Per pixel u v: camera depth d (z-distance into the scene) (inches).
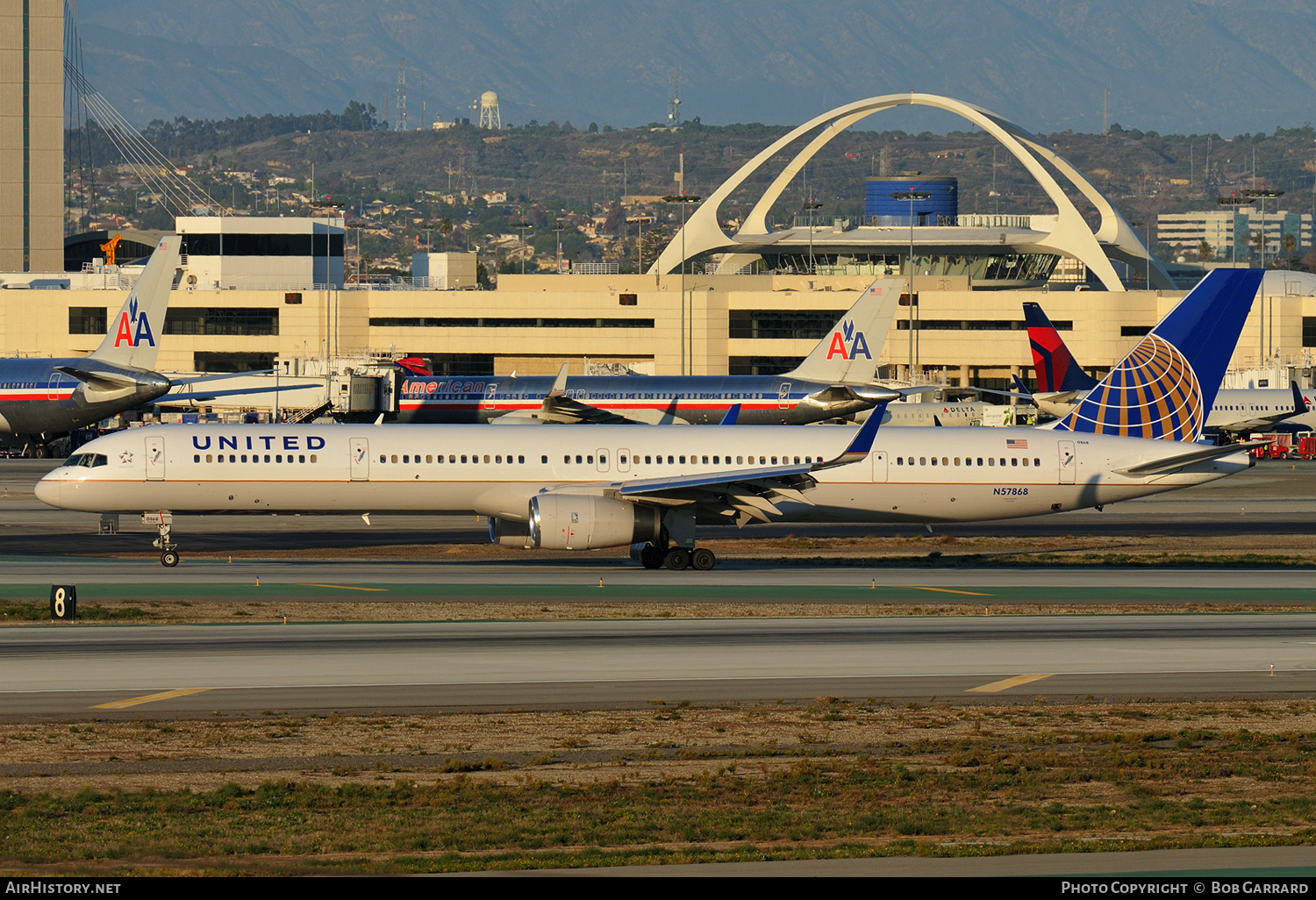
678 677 5580.7
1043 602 7568.9
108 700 5098.4
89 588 7652.6
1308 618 7066.9
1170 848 3521.2
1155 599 7687.0
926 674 5708.7
